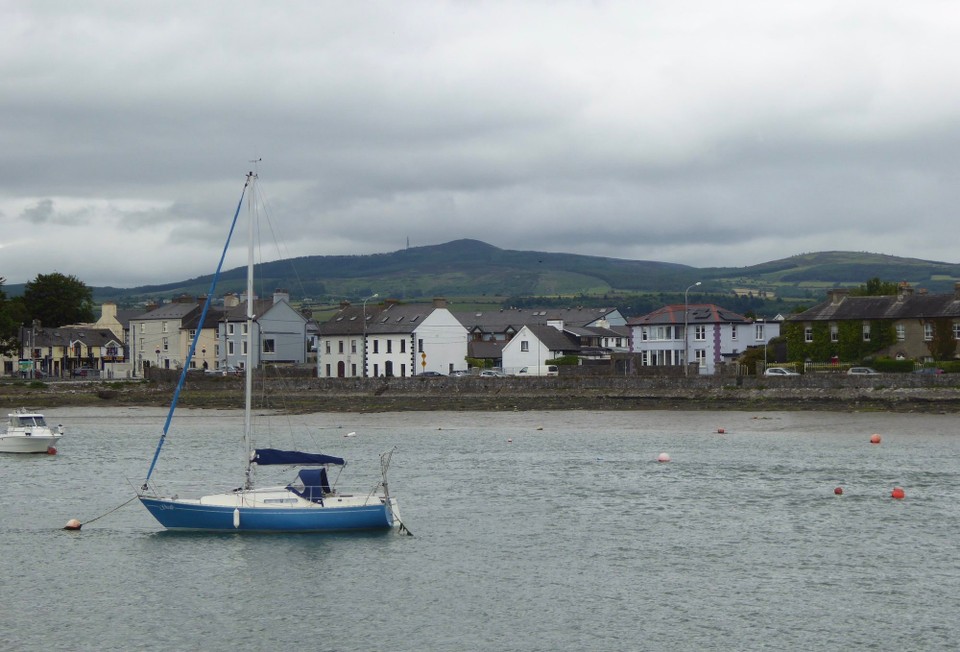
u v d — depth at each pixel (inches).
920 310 5118.1
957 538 1971.0
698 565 1807.3
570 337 6815.9
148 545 1983.3
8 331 7027.6
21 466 3029.0
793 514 2194.9
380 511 2044.8
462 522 2151.8
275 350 6806.1
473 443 3484.3
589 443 3435.0
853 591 1649.9
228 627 1530.5
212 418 4621.1
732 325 6156.5
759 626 1499.8
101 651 1439.5
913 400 4269.2
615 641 1451.8
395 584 1723.7
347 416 4591.5
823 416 4062.5
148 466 2994.6
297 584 1729.8
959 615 1534.2
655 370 5349.4
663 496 2412.6
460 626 1521.9
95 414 4854.8
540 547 1943.9
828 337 5344.5
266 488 2092.8
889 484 2529.5
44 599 1664.6
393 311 6643.7
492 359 6939.0
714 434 3634.4
